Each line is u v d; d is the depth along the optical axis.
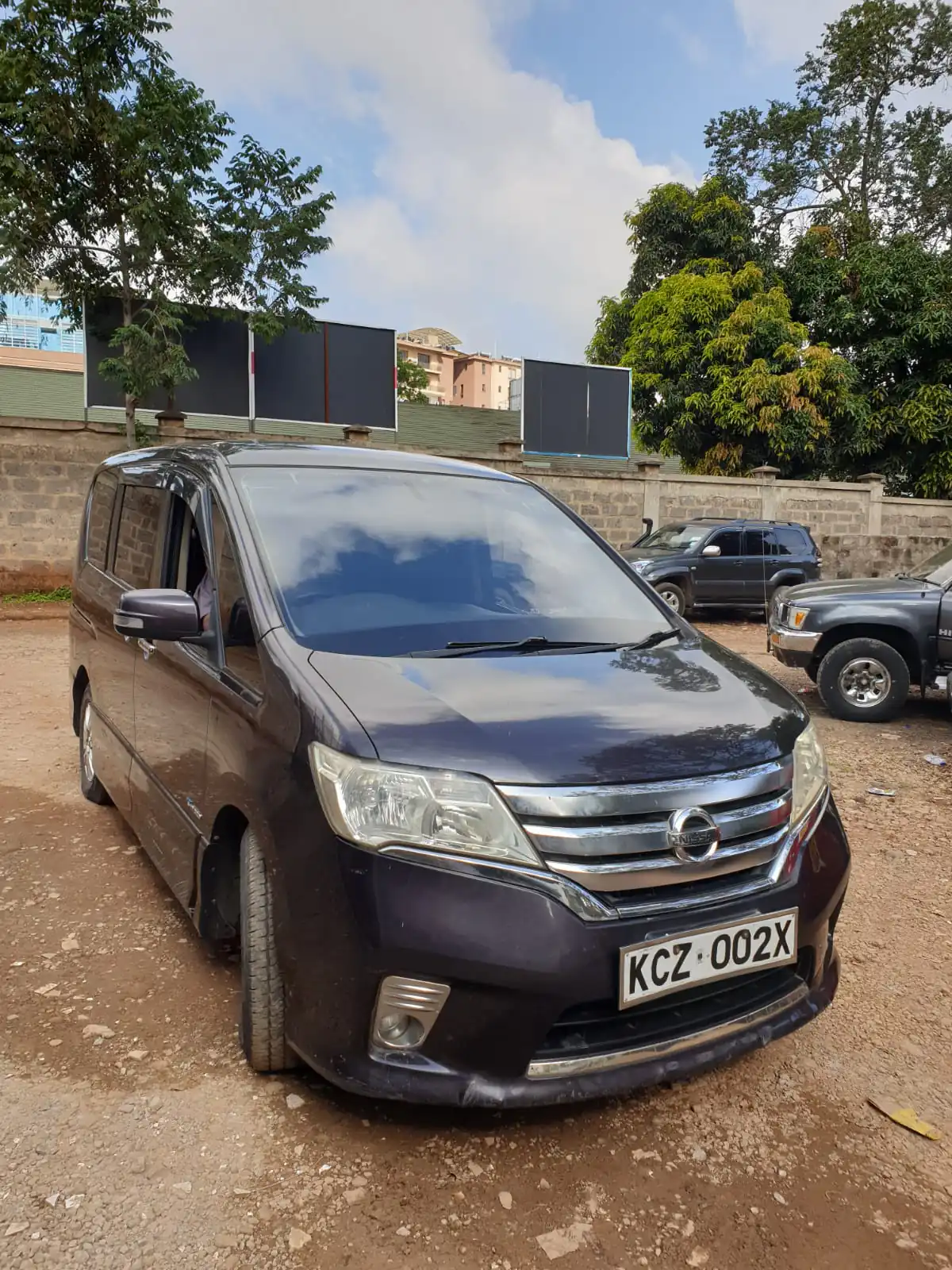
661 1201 2.32
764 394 22.00
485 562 3.49
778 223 28.83
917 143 28.58
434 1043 2.24
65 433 13.76
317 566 3.15
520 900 2.22
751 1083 2.84
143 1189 2.28
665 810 2.34
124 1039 2.91
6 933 3.60
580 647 3.14
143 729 3.81
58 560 13.88
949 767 6.59
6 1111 2.55
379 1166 2.39
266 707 2.66
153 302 14.26
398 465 3.92
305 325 14.88
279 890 2.45
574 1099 2.27
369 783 2.28
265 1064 2.69
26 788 5.39
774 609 8.76
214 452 3.74
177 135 13.05
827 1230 2.25
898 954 3.72
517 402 25.39
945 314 22.83
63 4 12.43
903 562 21.05
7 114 12.37
